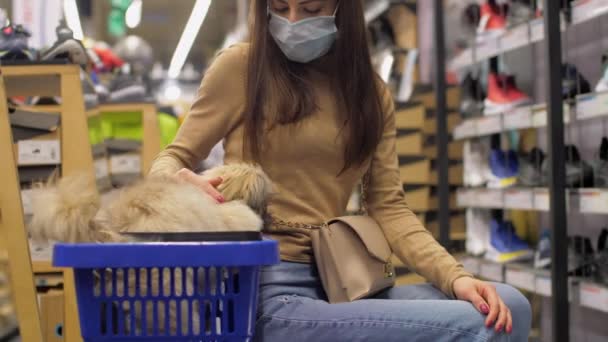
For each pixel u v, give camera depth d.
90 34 11.40
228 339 1.18
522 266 3.51
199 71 14.48
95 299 1.17
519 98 3.81
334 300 1.60
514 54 3.98
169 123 5.95
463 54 4.05
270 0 1.79
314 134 1.74
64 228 1.25
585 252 3.04
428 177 4.60
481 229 4.09
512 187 3.61
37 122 2.52
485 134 3.98
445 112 4.23
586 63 3.29
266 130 1.74
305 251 1.72
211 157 2.11
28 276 1.92
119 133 5.41
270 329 1.55
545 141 3.84
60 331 2.40
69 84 2.52
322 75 1.83
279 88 1.73
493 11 3.84
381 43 5.40
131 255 1.11
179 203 1.29
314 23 1.75
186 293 1.17
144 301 1.16
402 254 1.77
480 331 1.47
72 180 1.32
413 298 1.70
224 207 1.34
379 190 1.88
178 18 13.53
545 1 2.92
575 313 3.36
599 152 2.98
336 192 1.79
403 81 5.14
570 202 2.91
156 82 10.69
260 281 1.67
